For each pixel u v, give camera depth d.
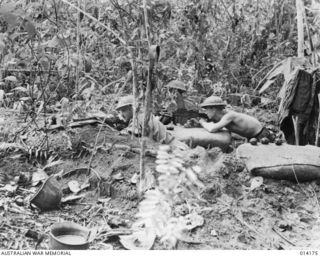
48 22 5.00
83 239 3.04
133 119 4.19
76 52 5.24
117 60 5.31
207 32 6.16
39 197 3.58
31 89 4.86
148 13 5.31
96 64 5.64
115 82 5.33
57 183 3.65
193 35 6.00
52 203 3.63
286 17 6.71
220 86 5.98
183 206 3.67
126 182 3.85
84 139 4.30
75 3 5.43
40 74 4.49
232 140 4.62
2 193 3.72
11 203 3.62
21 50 4.50
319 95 4.48
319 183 4.15
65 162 4.11
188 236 3.46
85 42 5.54
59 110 4.73
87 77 5.18
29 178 3.93
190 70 5.81
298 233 3.67
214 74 6.21
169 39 5.77
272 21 6.67
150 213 2.59
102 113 4.72
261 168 4.05
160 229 2.59
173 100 4.90
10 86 5.25
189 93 5.67
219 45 6.28
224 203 3.79
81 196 3.81
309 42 5.09
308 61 4.74
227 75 6.29
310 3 6.59
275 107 5.95
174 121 4.80
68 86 5.09
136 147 4.16
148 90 3.60
